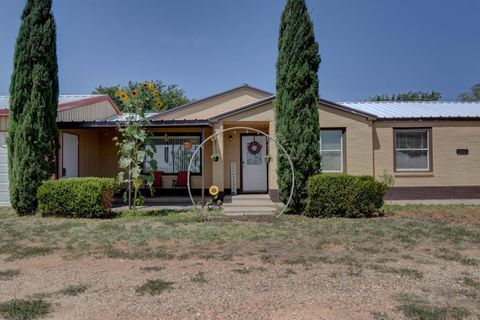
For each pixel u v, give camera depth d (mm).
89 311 3791
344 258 5750
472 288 4441
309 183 9695
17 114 10359
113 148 15398
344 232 7664
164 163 15172
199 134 15219
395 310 3791
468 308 3846
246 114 12734
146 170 14789
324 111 12938
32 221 9164
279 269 5188
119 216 9969
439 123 13258
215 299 4082
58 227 8297
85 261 5668
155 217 9734
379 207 9883
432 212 10484
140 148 11227
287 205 9648
